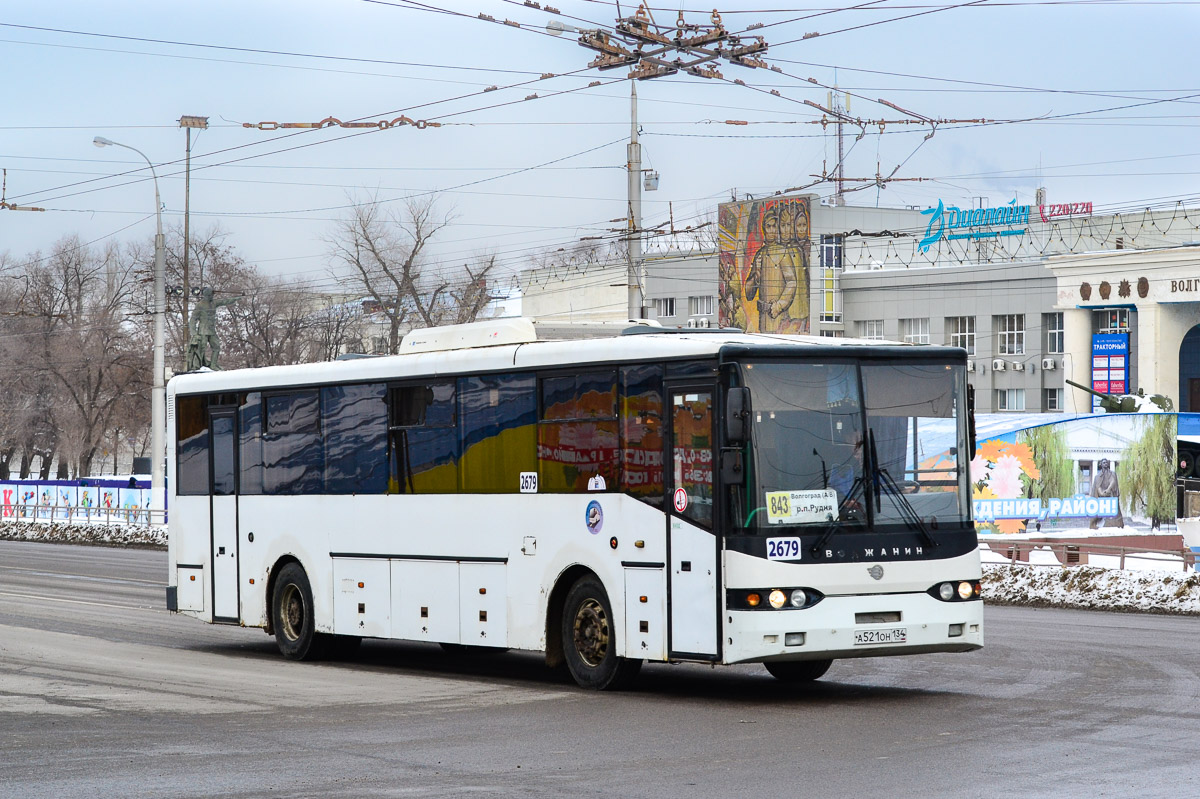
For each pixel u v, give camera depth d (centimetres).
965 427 1341
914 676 1490
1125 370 6469
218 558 1886
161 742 1096
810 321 7762
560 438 1431
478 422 1523
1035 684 1395
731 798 859
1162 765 944
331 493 1712
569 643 1426
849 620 1263
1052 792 859
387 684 1495
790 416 1277
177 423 1959
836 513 1276
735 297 8031
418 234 7038
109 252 9169
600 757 1018
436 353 1581
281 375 1792
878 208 8250
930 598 1297
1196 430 4734
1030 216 7281
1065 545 2933
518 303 9106
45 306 9106
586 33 2642
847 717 1198
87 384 8931
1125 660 1594
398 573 1614
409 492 1603
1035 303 7194
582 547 1402
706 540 1279
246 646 1958
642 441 1348
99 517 5562
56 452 9250
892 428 1311
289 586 1777
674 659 1305
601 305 8712
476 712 1266
